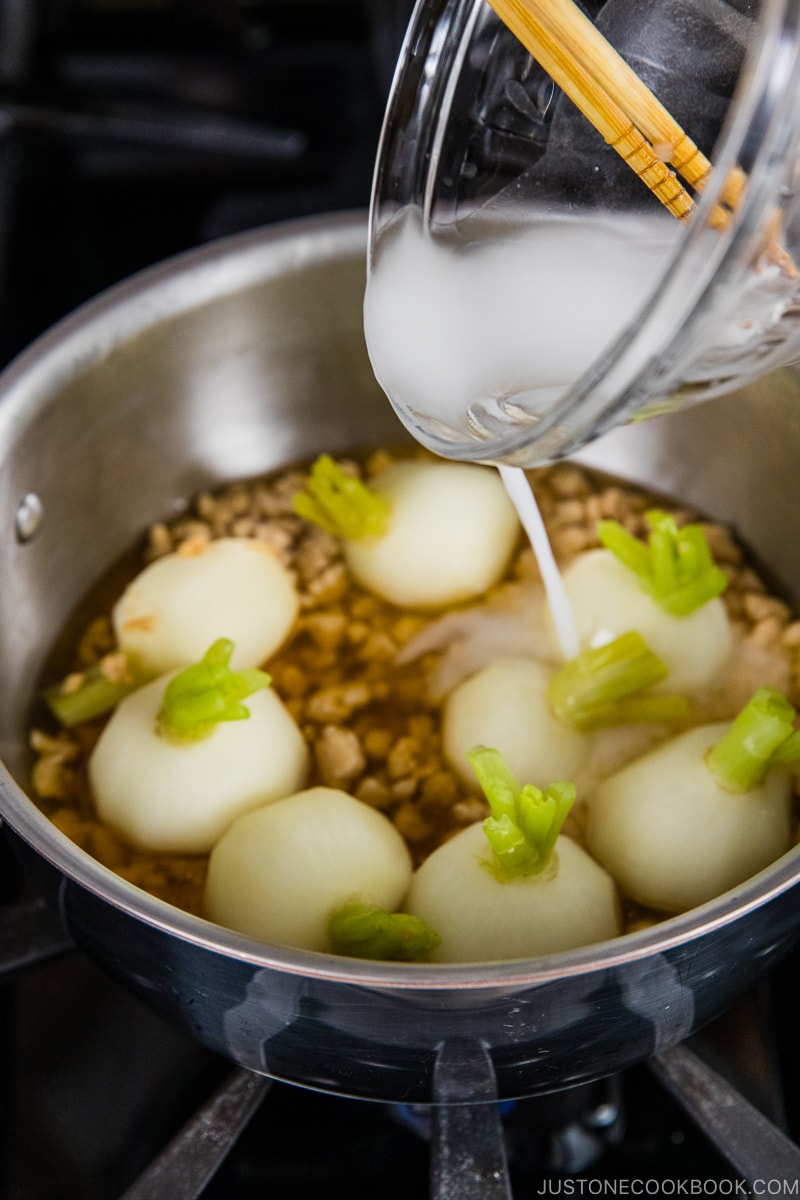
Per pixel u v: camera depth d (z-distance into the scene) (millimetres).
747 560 483
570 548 484
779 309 328
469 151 398
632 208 387
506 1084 356
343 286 478
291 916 396
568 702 433
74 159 629
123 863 422
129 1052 423
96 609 479
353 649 470
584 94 349
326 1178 401
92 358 449
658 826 405
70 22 658
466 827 422
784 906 339
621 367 314
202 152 616
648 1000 341
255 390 496
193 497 504
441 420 390
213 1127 381
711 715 446
